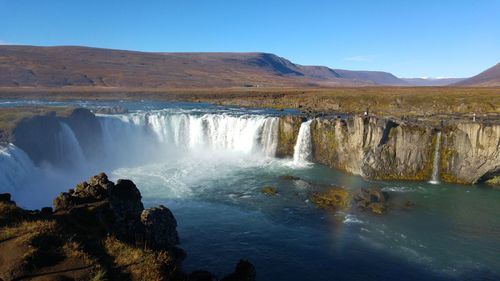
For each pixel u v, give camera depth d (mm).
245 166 55625
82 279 15656
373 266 28000
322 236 32531
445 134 48156
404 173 49094
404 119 55594
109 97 132125
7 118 46188
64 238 18516
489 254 29828
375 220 35812
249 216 36562
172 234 28844
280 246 30688
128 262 17969
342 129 53219
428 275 27016
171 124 65000
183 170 53125
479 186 46469
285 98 119188
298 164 56906
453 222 35531
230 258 28609
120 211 26016
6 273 15352
